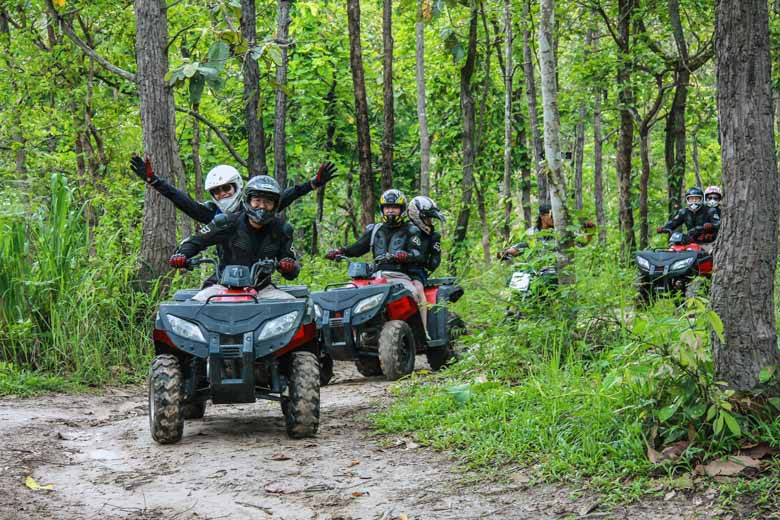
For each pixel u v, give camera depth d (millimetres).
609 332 8227
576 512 4688
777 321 7570
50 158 18750
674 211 20250
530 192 24484
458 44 15289
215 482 5656
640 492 4793
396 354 10016
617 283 9719
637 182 27234
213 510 5066
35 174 17766
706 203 15289
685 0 18734
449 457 6008
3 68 17281
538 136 16703
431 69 23000
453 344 10906
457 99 23016
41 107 18375
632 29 19516
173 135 13664
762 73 5125
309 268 15453
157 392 6750
